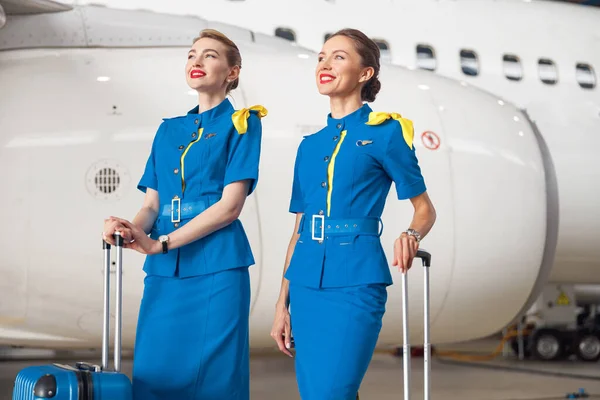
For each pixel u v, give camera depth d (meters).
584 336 9.77
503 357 10.82
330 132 2.38
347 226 2.27
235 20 5.81
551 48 7.00
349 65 2.38
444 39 6.63
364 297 2.22
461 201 4.65
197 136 2.51
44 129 4.07
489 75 6.71
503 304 4.90
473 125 4.82
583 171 6.73
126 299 4.13
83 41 4.38
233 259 2.44
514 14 7.02
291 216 4.27
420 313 4.66
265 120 4.36
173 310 2.43
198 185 2.46
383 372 8.27
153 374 2.42
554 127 6.75
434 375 7.79
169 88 4.23
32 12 4.37
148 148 4.09
